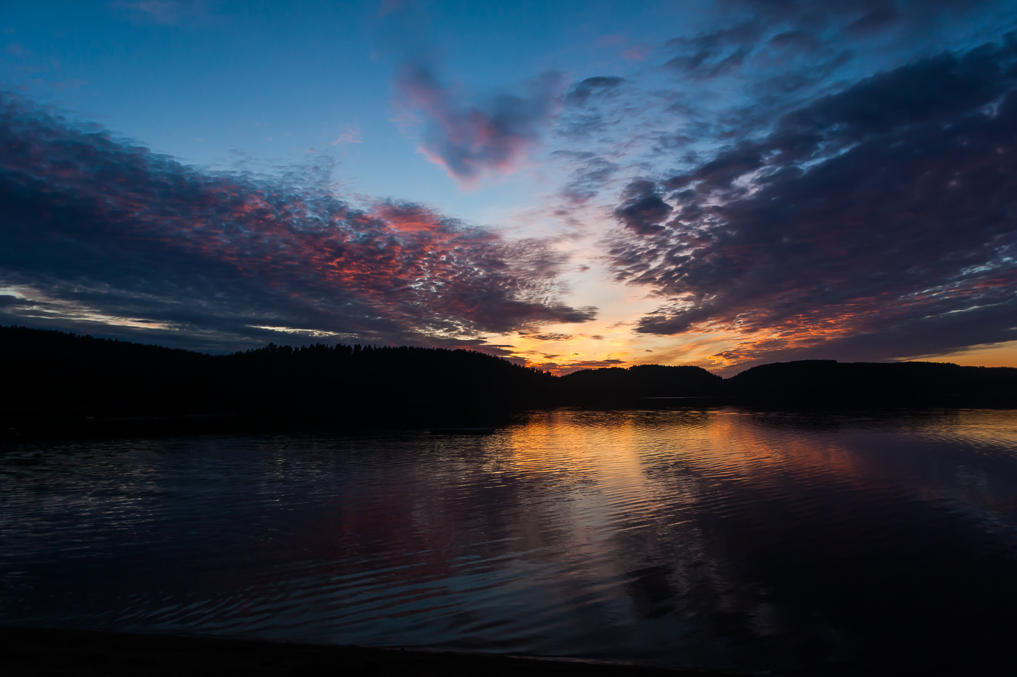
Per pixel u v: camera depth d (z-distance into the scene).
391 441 50.34
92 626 11.61
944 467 30.80
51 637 9.56
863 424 59.62
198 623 11.70
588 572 14.45
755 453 37.81
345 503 23.77
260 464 36.19
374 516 21.22
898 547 16.33
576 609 12.15
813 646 10.52
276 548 17.02
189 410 96.75
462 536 18.06
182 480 30.14
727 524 19.02
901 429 53.22
